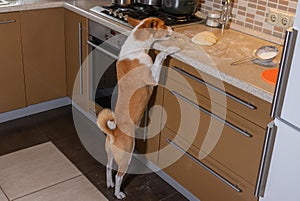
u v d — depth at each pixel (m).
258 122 1.82
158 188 2.51
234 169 2.01
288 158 1.63
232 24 2.57
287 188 1.68
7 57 2.90
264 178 1.78
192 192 2.32
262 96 1.73
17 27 2.86
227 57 2.08
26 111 3.21
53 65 3.18
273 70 1.93
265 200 1.81
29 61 3.03
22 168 2.61
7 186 2.44
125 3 2.74
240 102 1.86
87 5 2.93
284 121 1.60
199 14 2.76
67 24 3.05
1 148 2.80
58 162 2.69
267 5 2.34
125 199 2.40
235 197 2.04
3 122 3.11
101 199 2.39
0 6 2.73
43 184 2.48
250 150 1.89
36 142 2.90
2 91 2.99
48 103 3.30
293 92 1.53
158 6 2.73
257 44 2.29
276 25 2.31
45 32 3.02
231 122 1.95
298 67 1.49
